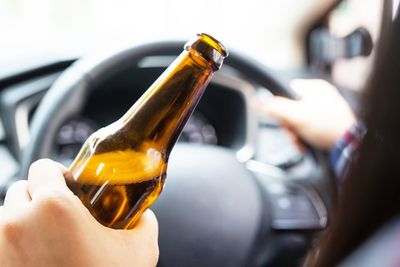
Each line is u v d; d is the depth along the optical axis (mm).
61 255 370
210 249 779
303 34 1807
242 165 869
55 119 763
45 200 373
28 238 371
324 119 881
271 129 1271
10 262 373
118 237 406
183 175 817
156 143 432
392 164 284
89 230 382
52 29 1689
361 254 287
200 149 875
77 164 452
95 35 1638
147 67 1217
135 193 441
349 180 324
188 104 425
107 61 811
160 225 774
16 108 1074
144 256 426
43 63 1202
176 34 860
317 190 959
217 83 1100
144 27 1790
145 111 430
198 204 794
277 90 896
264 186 932
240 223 800
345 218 314
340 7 1711
